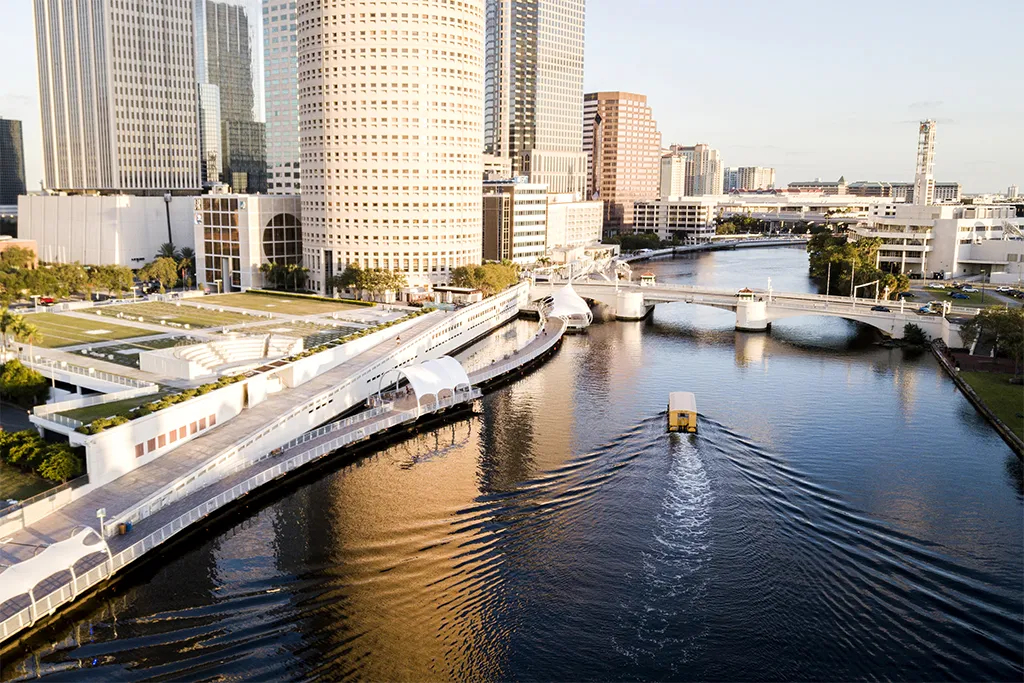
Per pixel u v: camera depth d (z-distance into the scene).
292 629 84.88
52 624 85.56
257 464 124.00
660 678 76.44
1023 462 127.94
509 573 94.81
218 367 159.75
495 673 77.19
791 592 90.00
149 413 119.12
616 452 133.00
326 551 101.31
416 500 116.50
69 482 105.38
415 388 150.38
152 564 98.12
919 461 128.50
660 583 92.12
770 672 77.12
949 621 84.69
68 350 172.25
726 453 131.75
